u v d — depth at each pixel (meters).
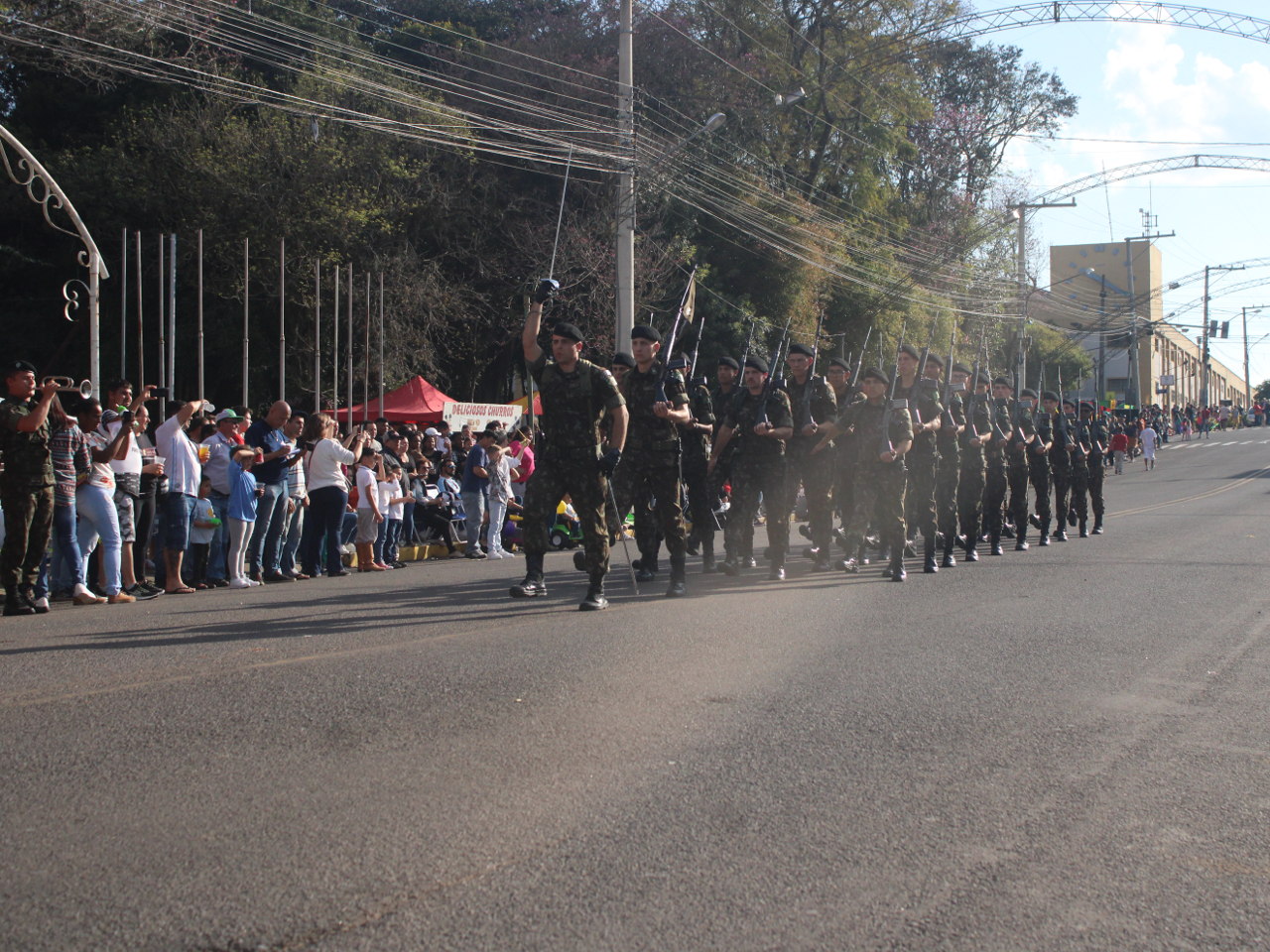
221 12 23.30
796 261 32.06
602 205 29.66
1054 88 47.00
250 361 26.69
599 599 7.98
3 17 19.61
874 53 36.97
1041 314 63.97
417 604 8.38
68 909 2.96
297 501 11.33
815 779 4.04
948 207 44.47
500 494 14.01
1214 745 4.56
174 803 3.73
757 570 11.00
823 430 10.40
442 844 3.40
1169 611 7.84
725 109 32.66
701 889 3.12
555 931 2.85
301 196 25.70
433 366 28.16
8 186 26.45
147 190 25.80
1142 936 2.89
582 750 4.34
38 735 4.50
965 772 4.16
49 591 9.55
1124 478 35.22
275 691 5.24
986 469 11.98
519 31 36.47
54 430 8.76
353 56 25.33
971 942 2.83
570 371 7.94
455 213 29.34
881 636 6.81
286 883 3.12
